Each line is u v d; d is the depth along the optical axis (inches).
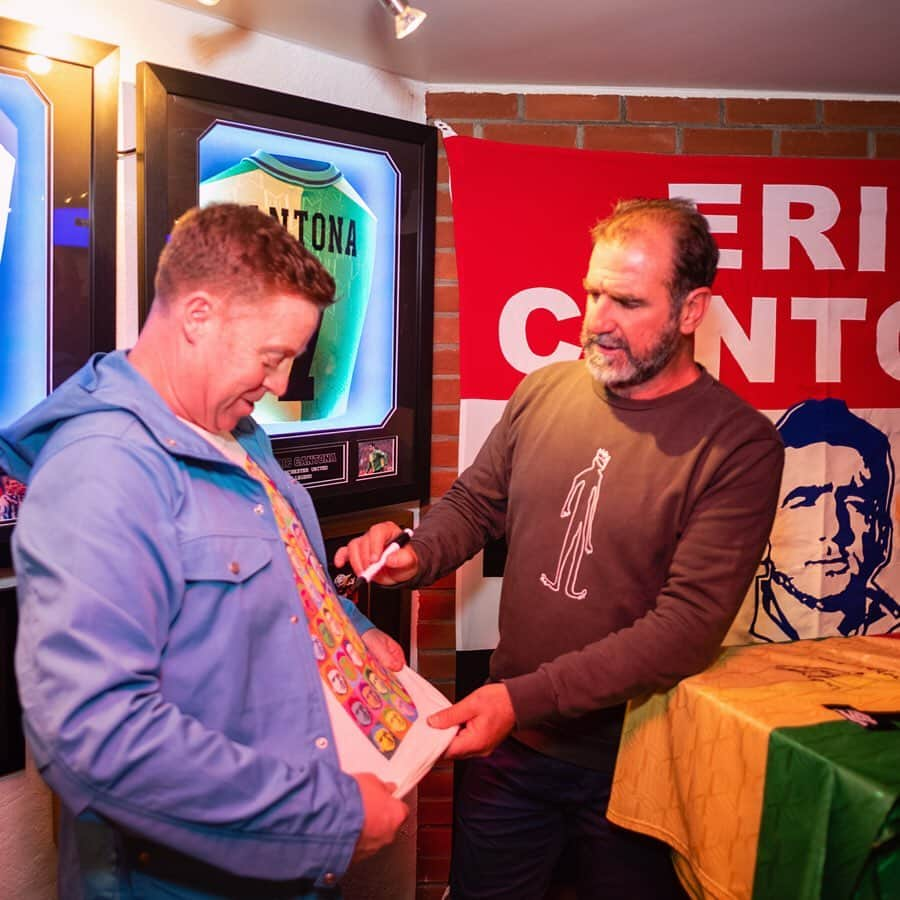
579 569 58.5
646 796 53.2
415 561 61.1
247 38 73.0
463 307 85.1
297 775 36.7
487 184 84.3
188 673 37.9
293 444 74.9
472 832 64.9
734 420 56.3
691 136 89.1
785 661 54.9
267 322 39.3
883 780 38.0
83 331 62.7
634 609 57.3
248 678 39.6
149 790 33.9
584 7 67.7
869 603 91.8
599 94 88.0
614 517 57.3
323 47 77.2
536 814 63.1
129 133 66.3
